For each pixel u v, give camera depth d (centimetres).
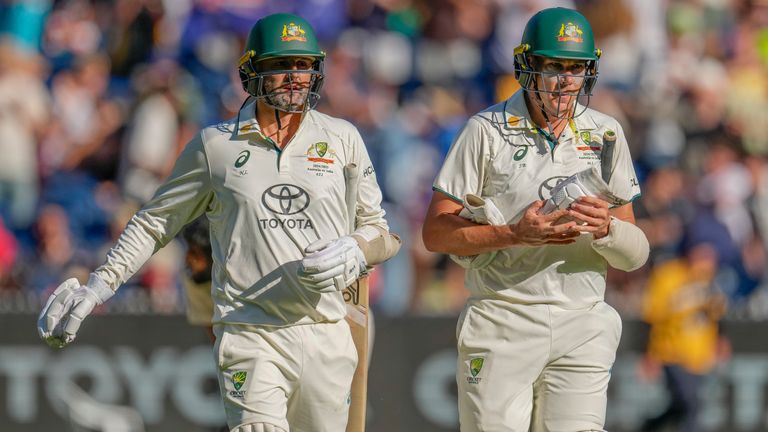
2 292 3017
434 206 1784
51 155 3506
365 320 1822
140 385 2642
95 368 2638
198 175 1716
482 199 1702
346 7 3853
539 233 1641
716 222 3347
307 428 1742
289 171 1700
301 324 1697
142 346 2647
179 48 3650
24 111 3541
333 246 1638
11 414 2625
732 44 4109
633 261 1742
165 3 3716
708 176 3669
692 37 4041
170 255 3070
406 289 3278
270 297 1680
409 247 3331
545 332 1739
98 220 3303
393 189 3456
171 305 2709
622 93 3841
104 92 3656
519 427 1753
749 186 3691
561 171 1742
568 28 1716
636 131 3741
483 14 3912
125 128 3416
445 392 2727
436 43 3862
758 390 2827
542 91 1708
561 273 1745
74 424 2631
